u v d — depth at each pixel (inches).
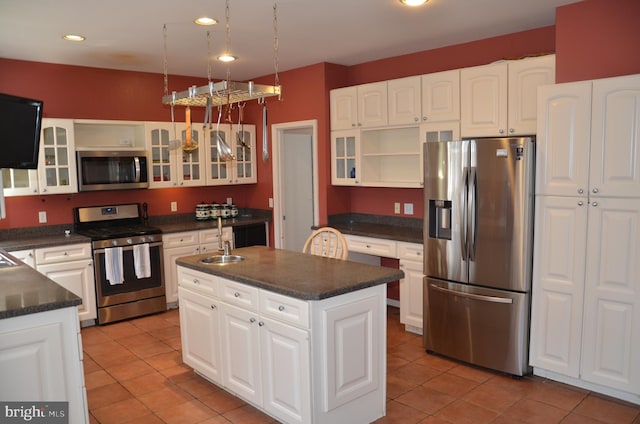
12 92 182.5
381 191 206.5
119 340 170.6
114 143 209.5
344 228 195.0
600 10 127.0
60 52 173.5
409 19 144.2
